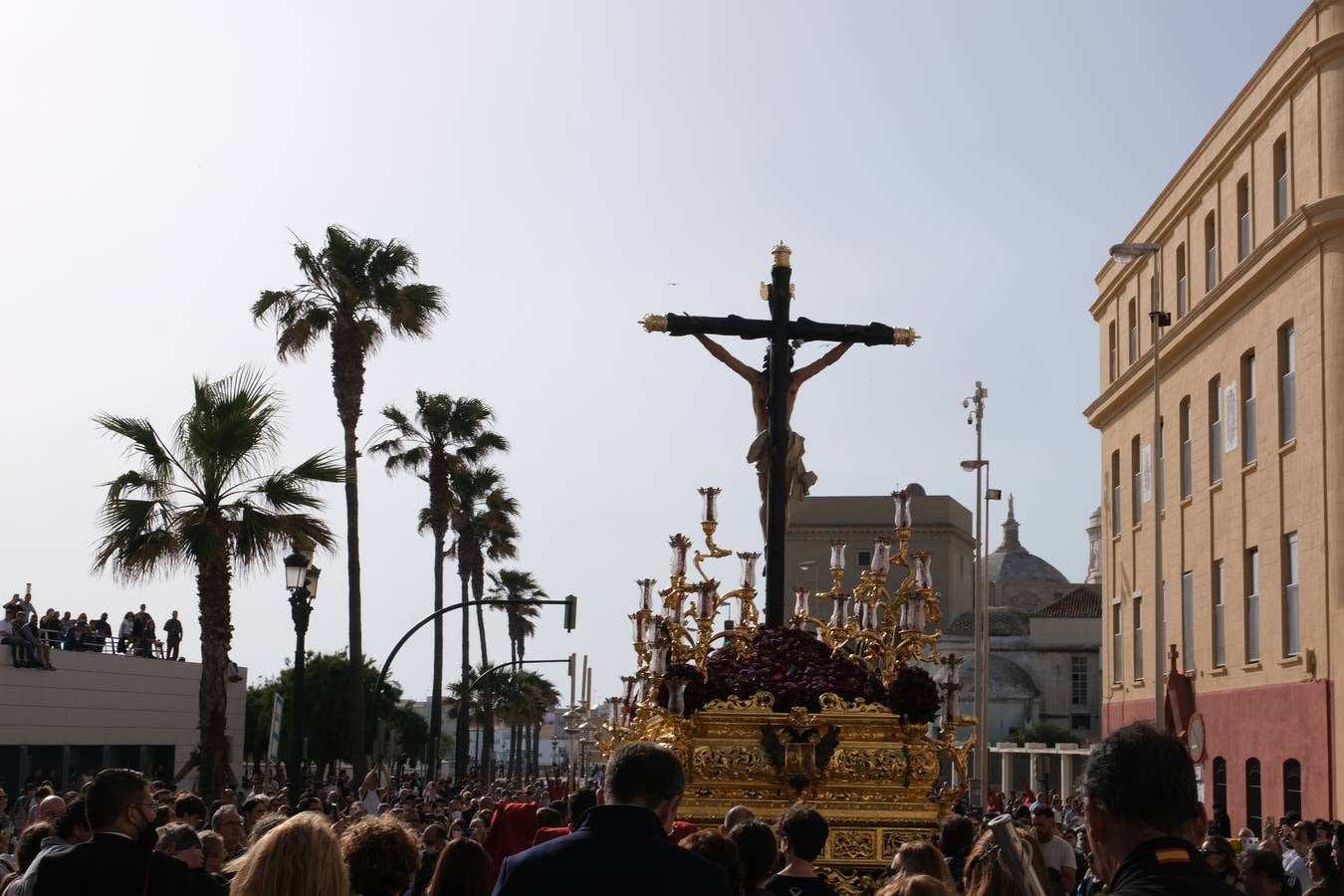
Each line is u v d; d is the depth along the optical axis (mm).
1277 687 29062
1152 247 32656
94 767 38156
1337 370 26875
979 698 49812
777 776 12930
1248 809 30703
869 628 15078
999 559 115562
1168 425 37000
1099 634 89812
